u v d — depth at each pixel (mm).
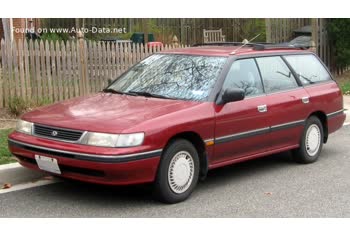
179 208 6055
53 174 6301
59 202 6184
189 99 6602
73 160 5734
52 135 6000
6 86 10453
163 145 5895
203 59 7145
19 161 6453
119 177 5672
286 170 7793
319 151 8391
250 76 7234
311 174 7594
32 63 10742
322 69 8672
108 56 11930
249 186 6969
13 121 9797
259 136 7156
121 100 6645
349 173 7676
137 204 6160
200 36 21125
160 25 20672
